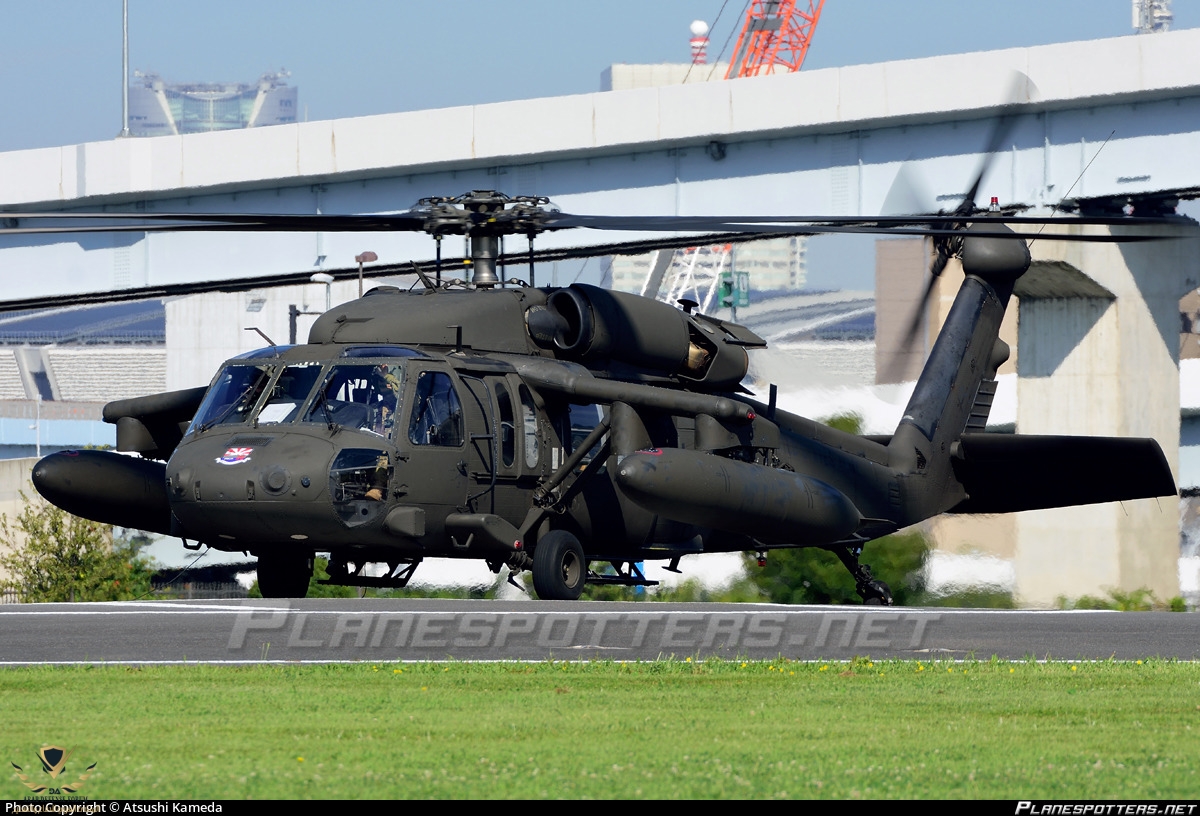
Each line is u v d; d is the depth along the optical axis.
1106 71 137.50
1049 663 38.59
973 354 95.81
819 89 145.88
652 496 64.12
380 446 62.62
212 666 36.53
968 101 141.50
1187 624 52.31
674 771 23.36
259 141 164.50
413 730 27.06
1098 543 176.12
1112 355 180.62
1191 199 149.25
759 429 72.62
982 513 96.88
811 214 150.00
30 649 40.12
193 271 169.25
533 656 40.31
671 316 74.94
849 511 74.19
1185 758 24.83
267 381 65.31
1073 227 157.62
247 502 62.12
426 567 124.50
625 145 153.00
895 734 27.05
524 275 168.12
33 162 170.50
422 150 159.38
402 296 70.44
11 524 187.62
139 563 184.12
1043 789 22.38
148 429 78.19
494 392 67.44
